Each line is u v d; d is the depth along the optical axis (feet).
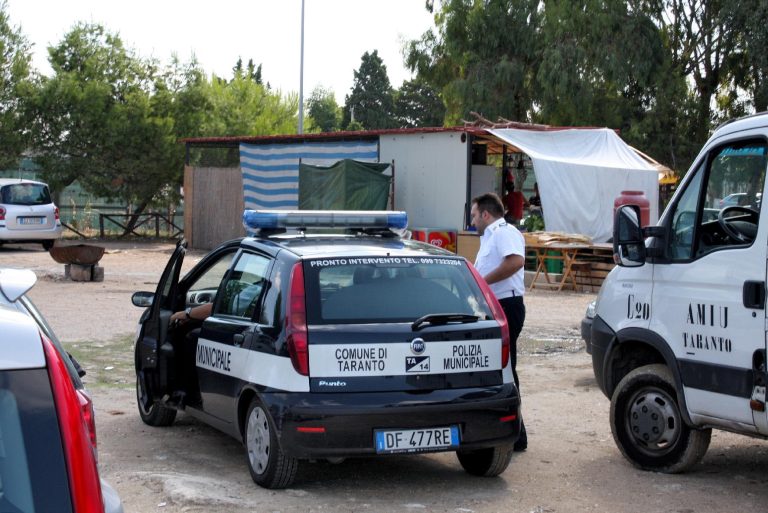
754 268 19.26
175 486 19.67
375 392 19.17
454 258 21.31
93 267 61.62
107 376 33.42
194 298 27.09
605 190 68.85
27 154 111.04
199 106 112.27
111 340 40.75
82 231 119.24
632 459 22.43
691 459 21.45
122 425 26.32
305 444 18.85
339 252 20.52
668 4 120.26
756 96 114.11
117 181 110.32
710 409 20.25
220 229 92.99
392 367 19.34
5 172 116.16
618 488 20.80
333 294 19.70
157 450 23.58
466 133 71.26
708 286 20.31
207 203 94.27
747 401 19.30
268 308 20.25
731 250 19.85
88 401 11.41
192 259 81.00
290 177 84.23
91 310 48.73
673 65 120.47
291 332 19.22
